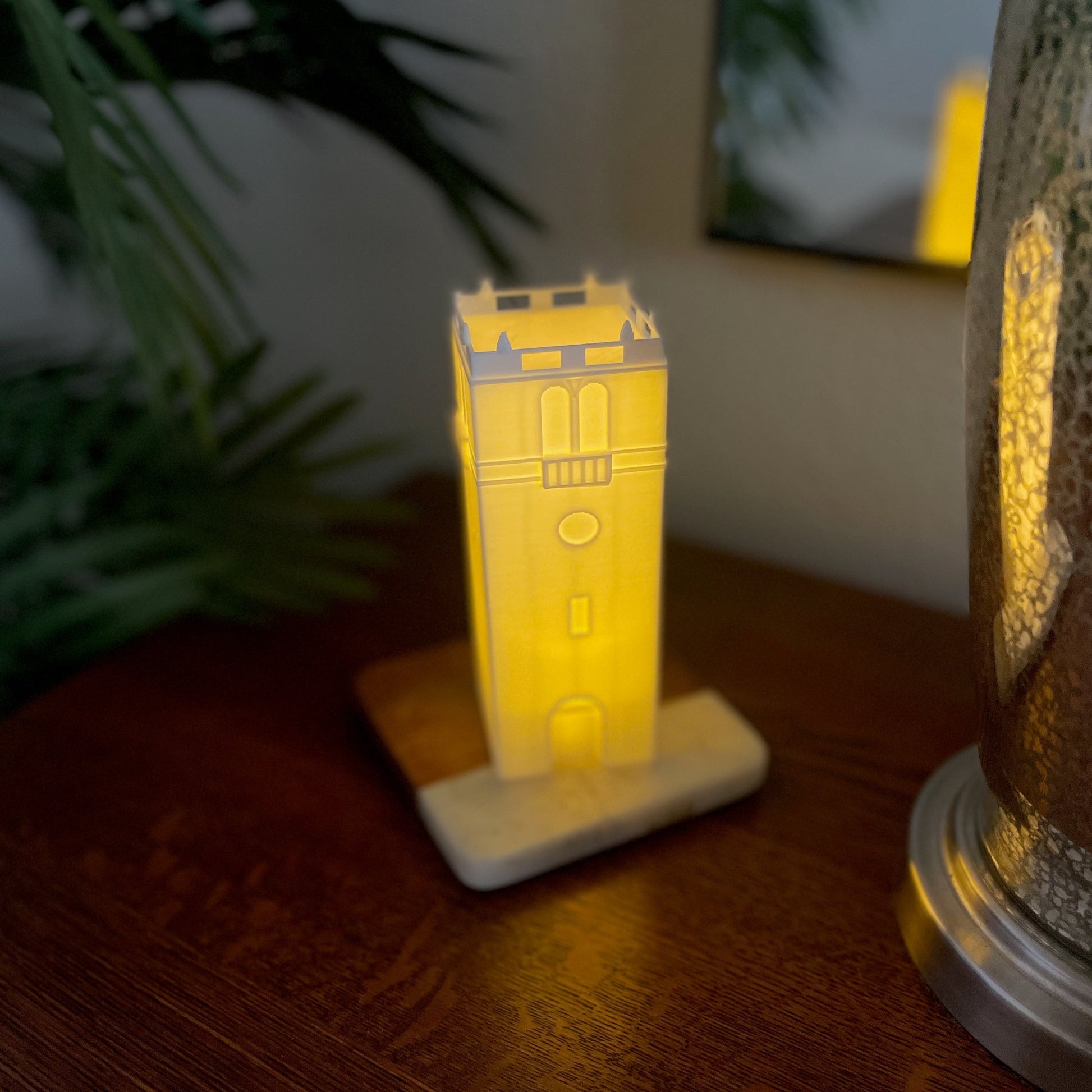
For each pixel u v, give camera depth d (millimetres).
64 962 367
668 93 472
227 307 583
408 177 551
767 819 409
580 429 348
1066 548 282
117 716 453
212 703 459
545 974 364
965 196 425
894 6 410
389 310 593
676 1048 344
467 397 350
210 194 563
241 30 425
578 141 500
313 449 637
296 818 413
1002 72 283
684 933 374
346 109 448
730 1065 340
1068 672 292
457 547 550
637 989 359
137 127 376
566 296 420
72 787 423
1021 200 278
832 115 435
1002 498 301
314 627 500
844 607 501
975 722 441
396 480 654
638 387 344
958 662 469
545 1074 339
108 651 512
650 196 496
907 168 430
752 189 461
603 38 475
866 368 482
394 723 432
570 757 409
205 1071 341
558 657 385
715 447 539
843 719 445
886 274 460
